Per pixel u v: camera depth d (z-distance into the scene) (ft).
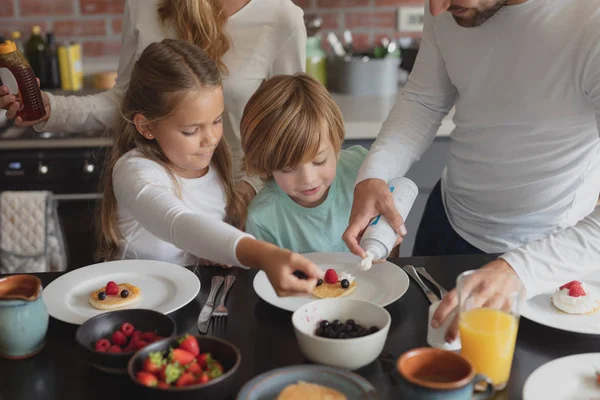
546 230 5.41
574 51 4.61
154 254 5.58
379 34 11.47
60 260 8.52
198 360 3.35
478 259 4.94
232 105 6.77
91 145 8.98
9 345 3.69
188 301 4.25
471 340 3.35
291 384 3.25
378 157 5.35
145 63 5.13
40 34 10.48
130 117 5.32
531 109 4.96
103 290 4.41
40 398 3.38
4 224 8.22
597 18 4.49
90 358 3.47
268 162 5.32
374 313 3.77
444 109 5.82
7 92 6.11
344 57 10.56
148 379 3.14
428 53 5.59
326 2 11.27
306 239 5.77
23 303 3.64
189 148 5.13
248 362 3.67
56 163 9.02
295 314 3.68
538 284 4.01
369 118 9.18
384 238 4.50
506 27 4.86
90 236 9.30
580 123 4.92
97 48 11.13
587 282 4.56
